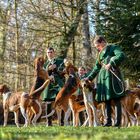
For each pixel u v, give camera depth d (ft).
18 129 30.60
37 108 41.27
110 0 54.54
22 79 83.92
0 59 75.61
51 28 73.00
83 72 38.42
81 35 71.56
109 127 29.32
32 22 75.15
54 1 68.74
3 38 82.58
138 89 39.11
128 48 54.65
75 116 39.14
